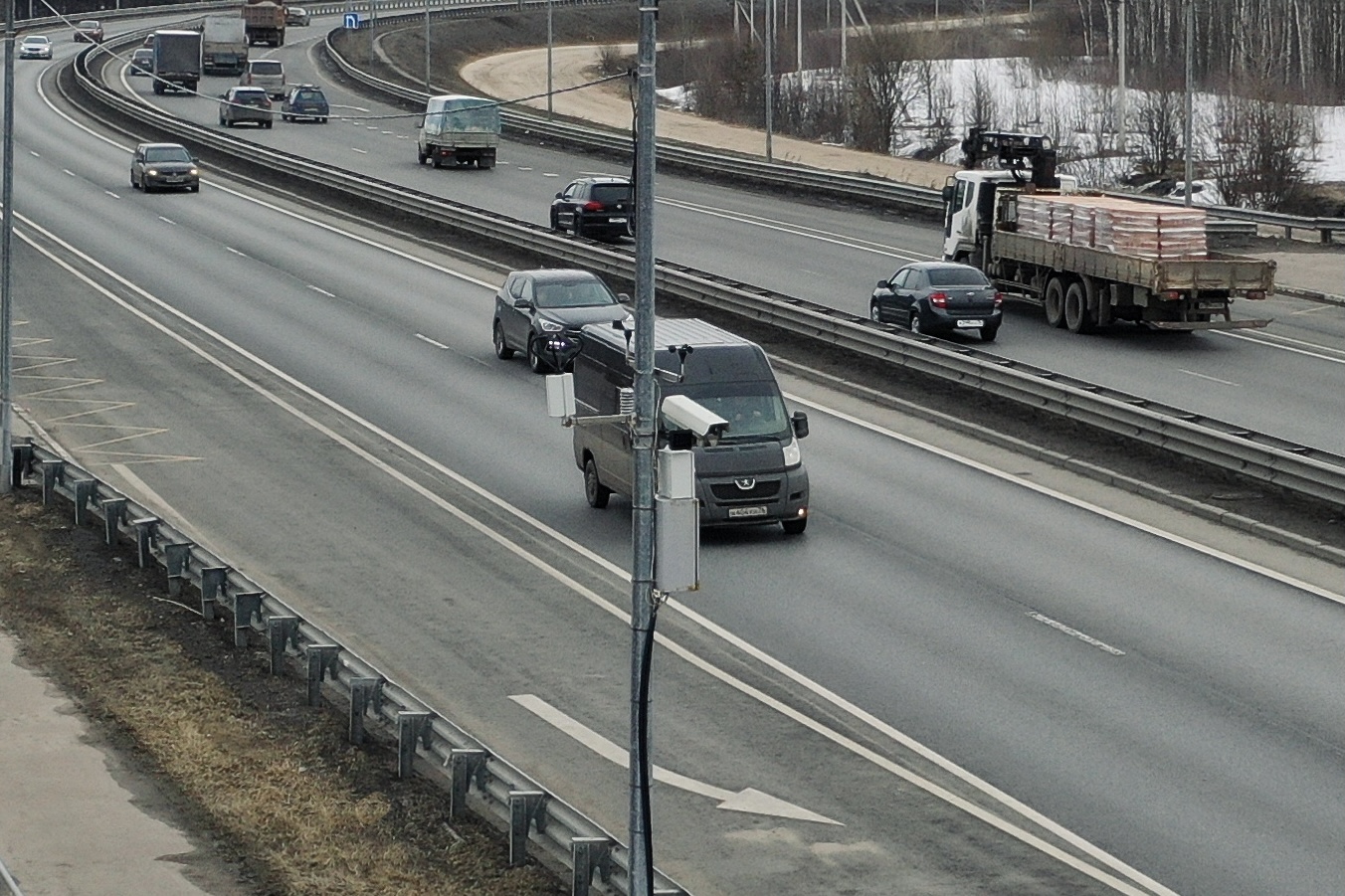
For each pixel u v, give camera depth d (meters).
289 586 23.73
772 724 18.64
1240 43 118.50
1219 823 15.98
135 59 114.62
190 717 19.03
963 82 129.38
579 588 23.69
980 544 25.58
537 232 54.03
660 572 13.43
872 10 163.50
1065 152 102.50
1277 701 19.12
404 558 25.08
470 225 57.41
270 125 89.38
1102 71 120.62
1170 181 90.50
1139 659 20.53
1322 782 16.95
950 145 108.25
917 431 33.19
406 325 44.09
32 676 20.53
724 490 25.45
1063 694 19.39
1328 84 118.81
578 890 14.02
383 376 38.12
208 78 113.00
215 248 55.53
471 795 16.47
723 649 21.03
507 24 148.50
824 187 69.31
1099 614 22.28
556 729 18.61
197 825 16.16
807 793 16.83
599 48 146.12
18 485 29.38
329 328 43.50
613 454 26.92
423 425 33.66
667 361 26.22
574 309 38.66
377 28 138.00
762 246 57.47
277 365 39.12
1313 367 39.59
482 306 46.84
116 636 22.02
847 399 36.03
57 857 15.38
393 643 21.39
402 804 16.66
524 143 85.94
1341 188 88.69
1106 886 14.72
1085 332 43.44
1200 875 14.91
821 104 114.50
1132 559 24.81
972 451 31.53
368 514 27.41
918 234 60.75
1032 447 31.16
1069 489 28.88
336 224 60.94
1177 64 122.62
